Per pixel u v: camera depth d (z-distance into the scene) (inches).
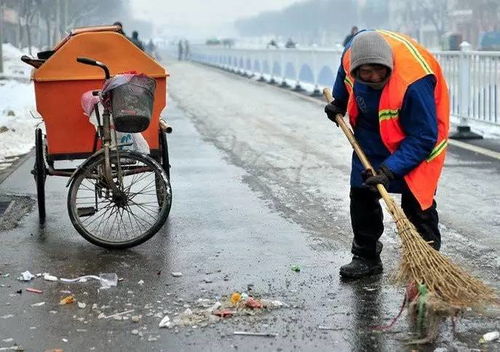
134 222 317.1
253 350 197.0
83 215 294.8
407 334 206.1
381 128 231.1
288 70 1249.4
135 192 325.4
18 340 205.5
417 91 223.3
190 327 212.5
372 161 243.6
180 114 806.5
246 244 297.0
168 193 289.4
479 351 194.7
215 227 323.9
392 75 225.6
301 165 478.9
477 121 568.4
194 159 502.9
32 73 322.7
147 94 281.6
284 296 236.8
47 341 204.7
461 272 218.1
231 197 383.2
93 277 255.9
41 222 331.0
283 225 326.3
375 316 219.3
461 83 589.0
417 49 230.5
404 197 241.4
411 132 227.8
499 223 327.0
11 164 498.0
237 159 503.2
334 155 519.8
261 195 387.5
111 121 290.5
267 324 213.9
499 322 213.8
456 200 372.8
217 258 278.4
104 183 294.8
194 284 249.4
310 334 206.8
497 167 460.8
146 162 291.4
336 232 313.7
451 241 299.0
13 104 860.0
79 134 314.0
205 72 1828.2
